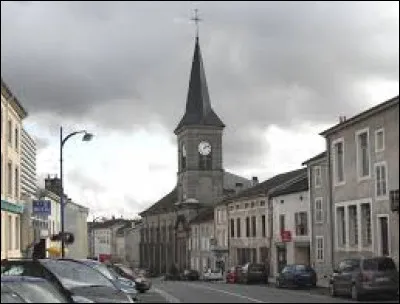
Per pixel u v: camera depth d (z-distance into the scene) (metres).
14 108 42.28
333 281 32.16
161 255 109.38
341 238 42.78
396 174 35.22
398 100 34.38
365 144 39.41
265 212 60.91
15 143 43.44
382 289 28.80
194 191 97.31
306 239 50.66
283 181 60.50
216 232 77.62
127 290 22.36
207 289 41.28
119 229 142.50
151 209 116.44
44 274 15.26
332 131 43.12
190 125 98.25
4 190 39.62
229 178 103.44
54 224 61.22
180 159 101.69
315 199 47.84
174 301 30.27
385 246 36.81
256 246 63.38
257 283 50.25
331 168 43.81
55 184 69.19
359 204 39.59
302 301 29.06
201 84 100.19
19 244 45.34
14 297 10.59
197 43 101.44
